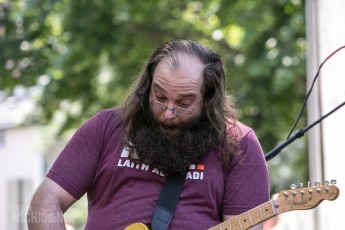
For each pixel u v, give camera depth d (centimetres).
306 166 2367
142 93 707
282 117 2438
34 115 2778
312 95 1156
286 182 2528
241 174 700
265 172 707
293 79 2183
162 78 680
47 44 2523
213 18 2638
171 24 2656
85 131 720
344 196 995
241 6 2380
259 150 712
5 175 3975
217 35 2633
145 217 686
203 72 692
